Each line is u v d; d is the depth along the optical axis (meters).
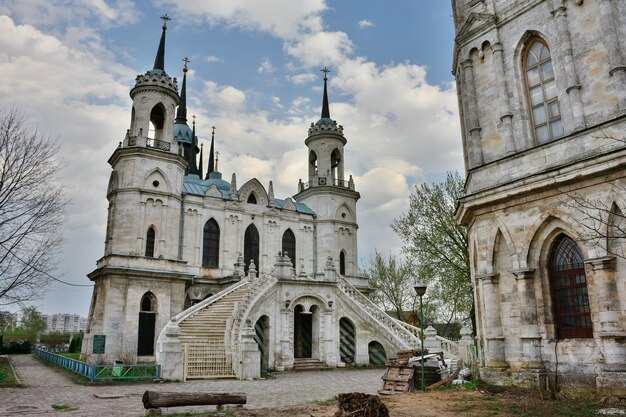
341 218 59.94
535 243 18.53
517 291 19.00
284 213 55.62
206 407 16.91
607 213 16.16
